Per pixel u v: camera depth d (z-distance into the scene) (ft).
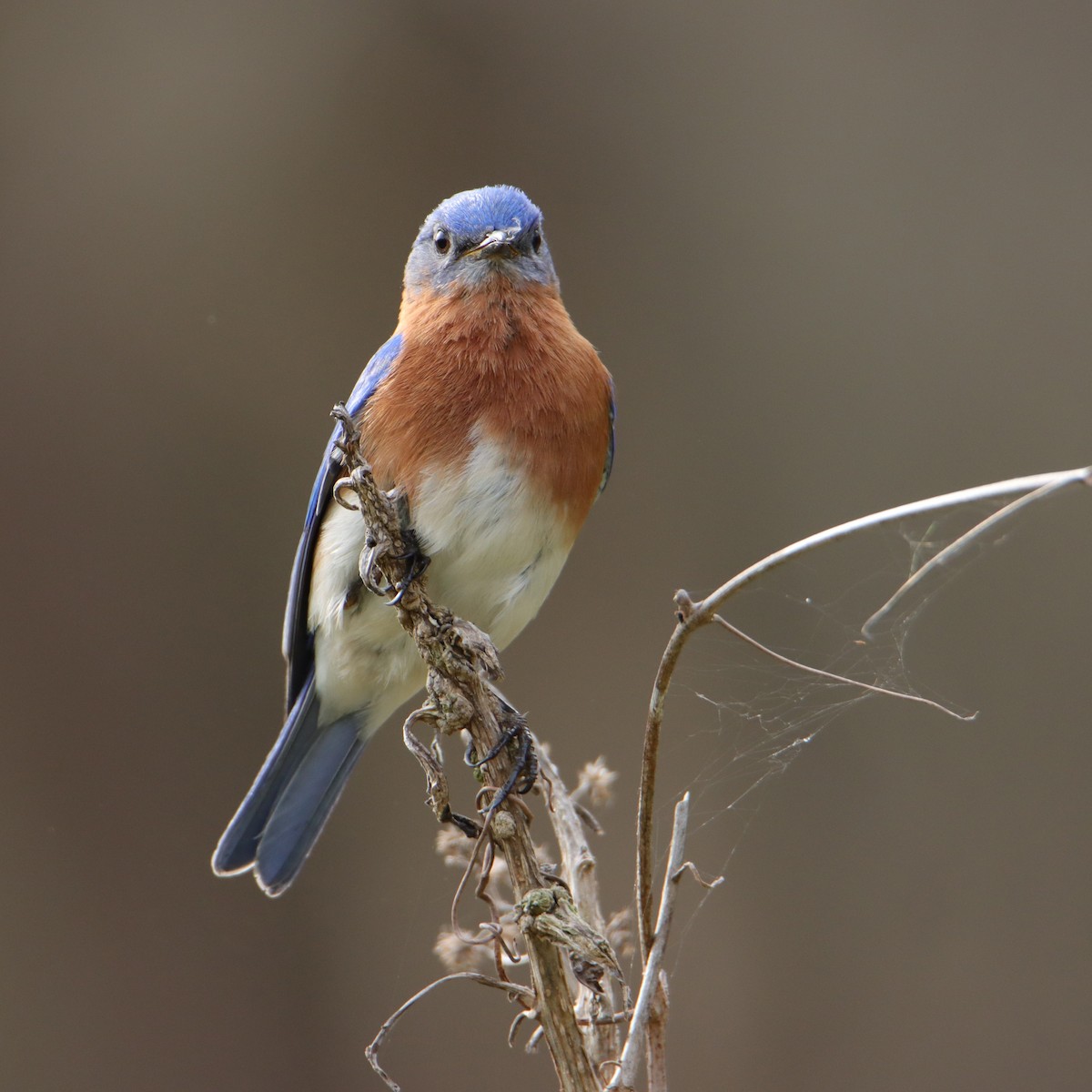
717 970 35.12
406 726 17.46
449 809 17.17
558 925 15.16
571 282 42.42
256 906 37.70
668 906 15.60
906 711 36.65
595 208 42.70
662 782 37.04
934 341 42.11
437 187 42.24
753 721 37.19
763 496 41.01
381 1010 36.73
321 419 41.14
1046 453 41.06
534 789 19.02
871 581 39.01
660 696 15.62
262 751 39.22
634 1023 15.15
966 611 37.63
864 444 41.34
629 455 41.39
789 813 36.11
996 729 36.68
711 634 38.81
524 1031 35.86
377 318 41.60
